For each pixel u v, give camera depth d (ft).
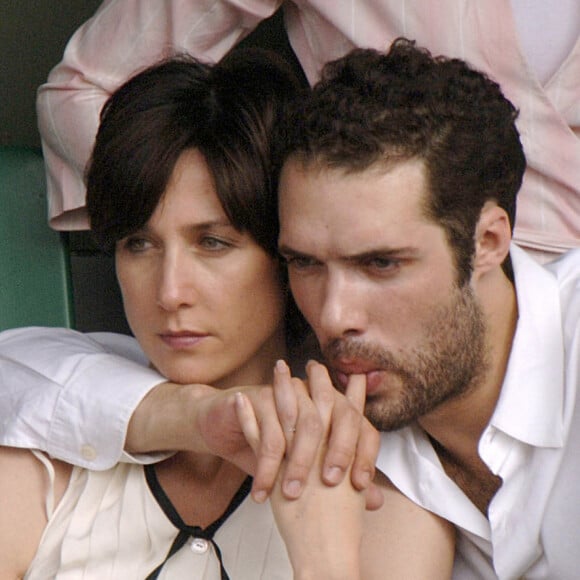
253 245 20.17
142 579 20.34
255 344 20.66
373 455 17.93
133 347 24.68
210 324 20.16
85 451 20.57
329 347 18.67
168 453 20.57
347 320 18.28
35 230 30.68
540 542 20.25
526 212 26.55
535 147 26.37
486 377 19.86
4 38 37.45
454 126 18.29
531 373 19.80
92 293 35.45
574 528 19.80
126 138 19.99
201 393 19.83
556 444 19.62
